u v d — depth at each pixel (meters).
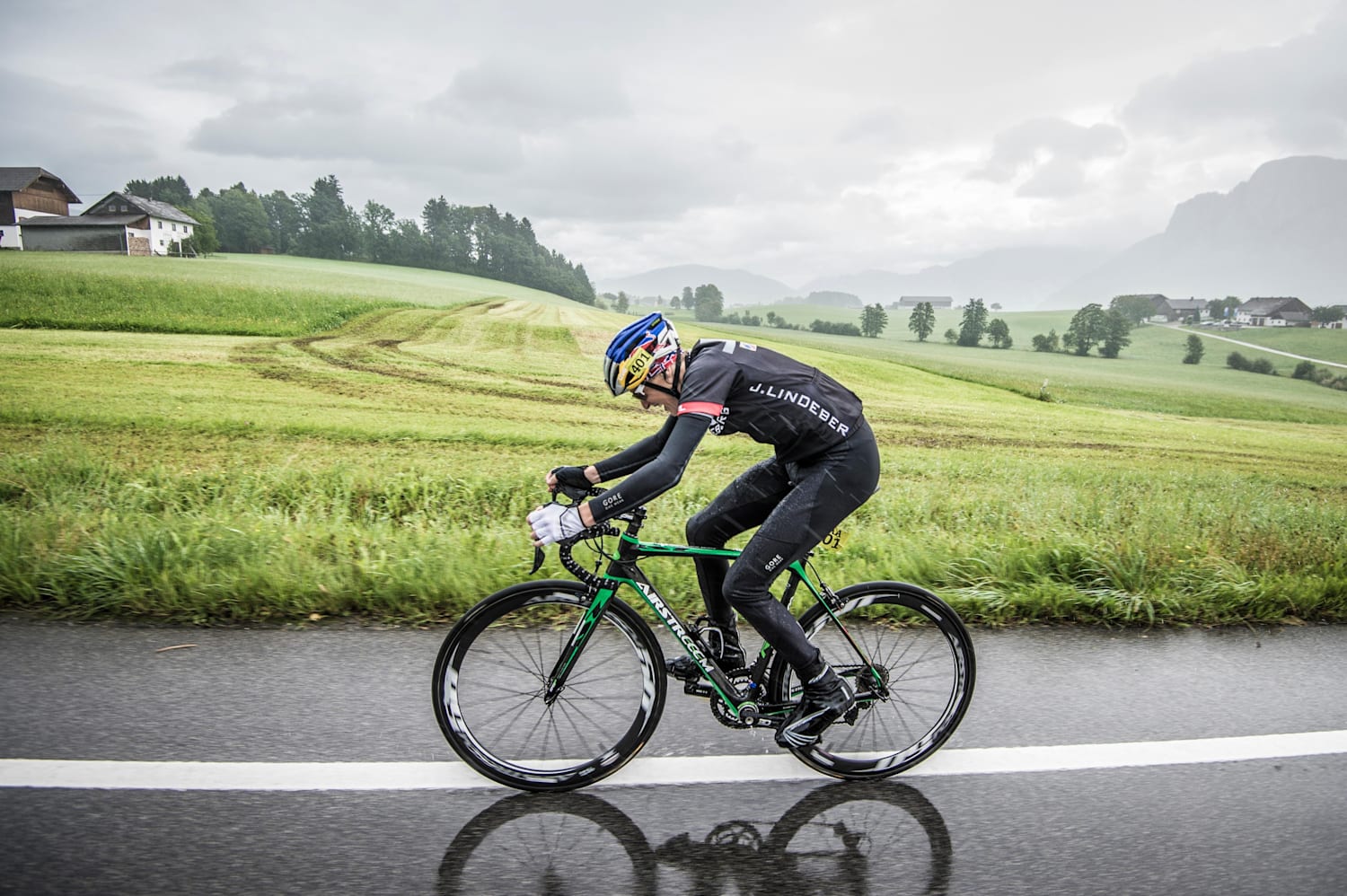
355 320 35.41
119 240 83.12
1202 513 8.30
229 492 7.70
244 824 2.42
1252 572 5.37
